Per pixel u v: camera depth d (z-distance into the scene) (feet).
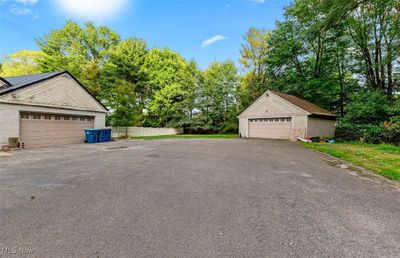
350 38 62.08
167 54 96.37
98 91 72.13
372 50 60.34
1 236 7.76
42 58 76.64
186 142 48.01
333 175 17.63
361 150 34.37
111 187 13.66
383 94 54.90
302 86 68.44
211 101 95.20
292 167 20.44
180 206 10.67
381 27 54.90
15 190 13.00
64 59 76.59
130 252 6.83
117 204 10.87
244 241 7.55
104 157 25.72
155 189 13.32
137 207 10.50
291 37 67.77
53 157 25.82
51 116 41.73
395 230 8.49
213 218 9.36
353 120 55.88
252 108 65.21
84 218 9.28
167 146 38.65
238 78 95.45
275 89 75.10
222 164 21.45
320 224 8.91
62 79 43.91
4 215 9.53
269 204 11.06
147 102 95.86
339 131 59.36
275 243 7.45
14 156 26.71
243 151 31.53
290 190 13.41
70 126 45.98
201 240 7.59
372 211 10.36
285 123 57.21
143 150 32.68
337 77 69.51
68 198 11.69
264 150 32.96
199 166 20.39
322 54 66.95
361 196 12.51
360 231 8.37
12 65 79.20
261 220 9.22
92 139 47.88
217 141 50.93
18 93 35.58
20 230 8.20
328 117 61.26
